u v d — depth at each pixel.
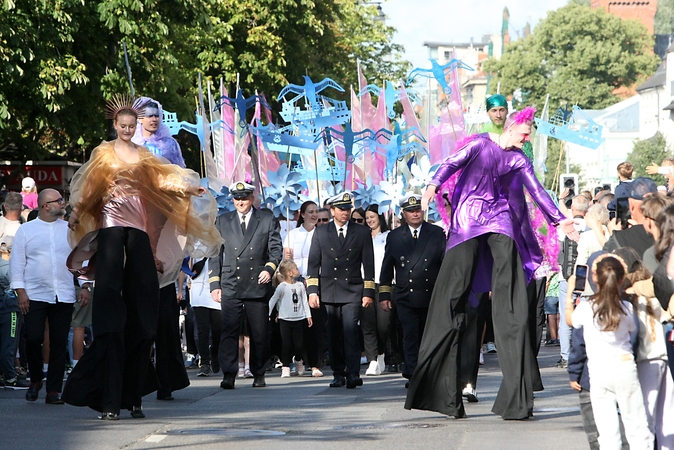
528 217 9.62
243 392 12.63
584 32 97.88
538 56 98.00
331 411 10.45
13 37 23.50
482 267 9.53
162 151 11.95
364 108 21.19
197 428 9.20
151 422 9.61
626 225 7.71
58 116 26.53
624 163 15.48
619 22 97.69
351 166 19.30
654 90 112.50
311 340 15.16
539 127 18.34
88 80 24.98
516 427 8.92
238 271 13.12
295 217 16.95
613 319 6.69
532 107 9.37
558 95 96.38
